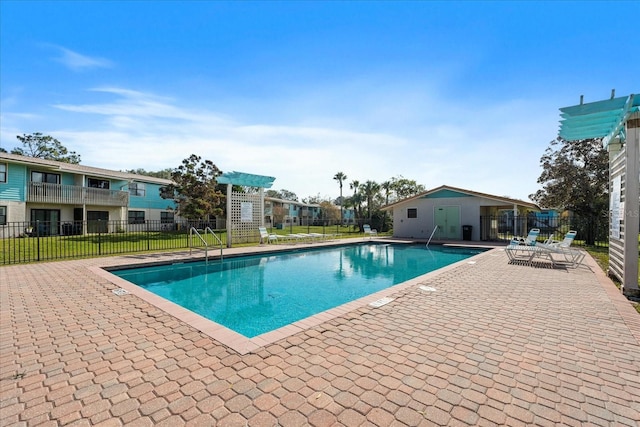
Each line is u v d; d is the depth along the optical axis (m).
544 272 7.18
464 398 2.15
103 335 3.36
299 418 1.94
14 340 3.22
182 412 2.00
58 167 18.61
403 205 19.47
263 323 5.01
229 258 10.85
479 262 8.76
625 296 5.05
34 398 2.16
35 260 9.12
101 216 21.44
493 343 3.12
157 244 14.73
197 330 3.50
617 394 2.20
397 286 5.70
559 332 3.41
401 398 2.15
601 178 15.09
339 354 2.87
